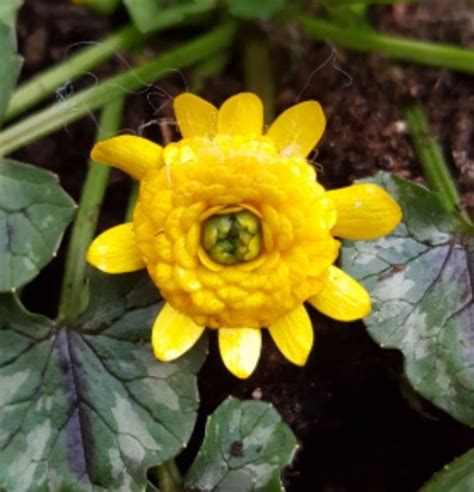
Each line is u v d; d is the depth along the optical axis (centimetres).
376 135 8
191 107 6
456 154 8
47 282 8
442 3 9
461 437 8
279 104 8
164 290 6
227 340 6
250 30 8
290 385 8
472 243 7
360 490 8
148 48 9
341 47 8
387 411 8
